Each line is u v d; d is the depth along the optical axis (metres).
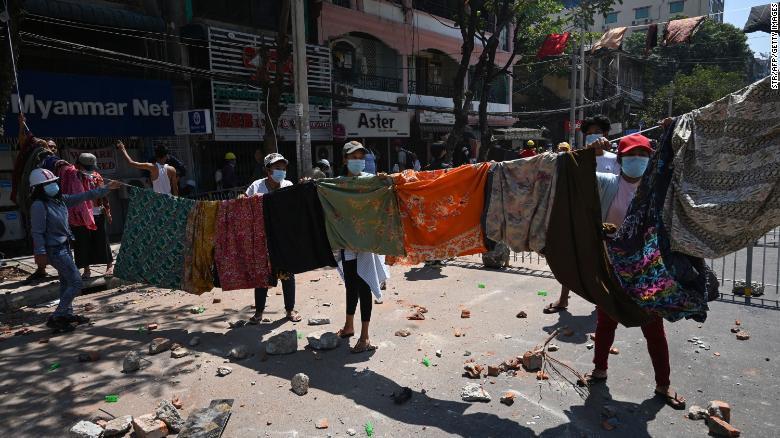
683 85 35.12
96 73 11.50
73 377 4.35
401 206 4.55
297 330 5.44
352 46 18.80
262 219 5.30
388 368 4.46
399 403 3.82
